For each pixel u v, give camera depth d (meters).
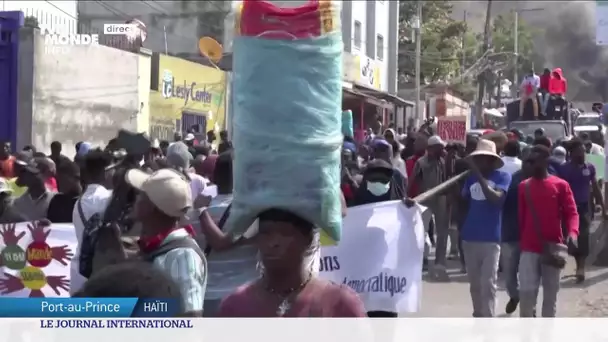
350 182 6.60
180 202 3.48
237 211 3.06
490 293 7.34
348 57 29.00
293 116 3.00
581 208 10.33
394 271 6.11
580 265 10.41
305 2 3.03
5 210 6.75
